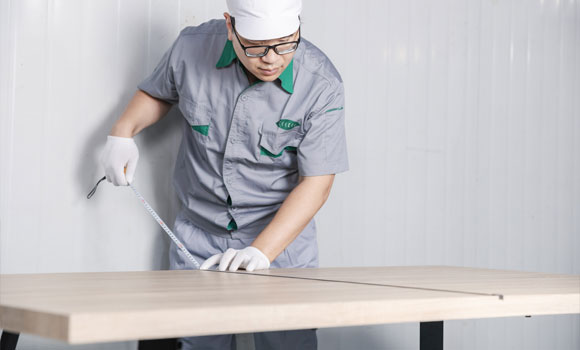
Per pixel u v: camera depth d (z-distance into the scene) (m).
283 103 1.94
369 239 2.72
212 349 2.03
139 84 2.12
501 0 3.10
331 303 0.99
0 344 1.67
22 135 2.09
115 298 0.98
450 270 1.94
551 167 3.29
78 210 2.18
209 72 1.96
